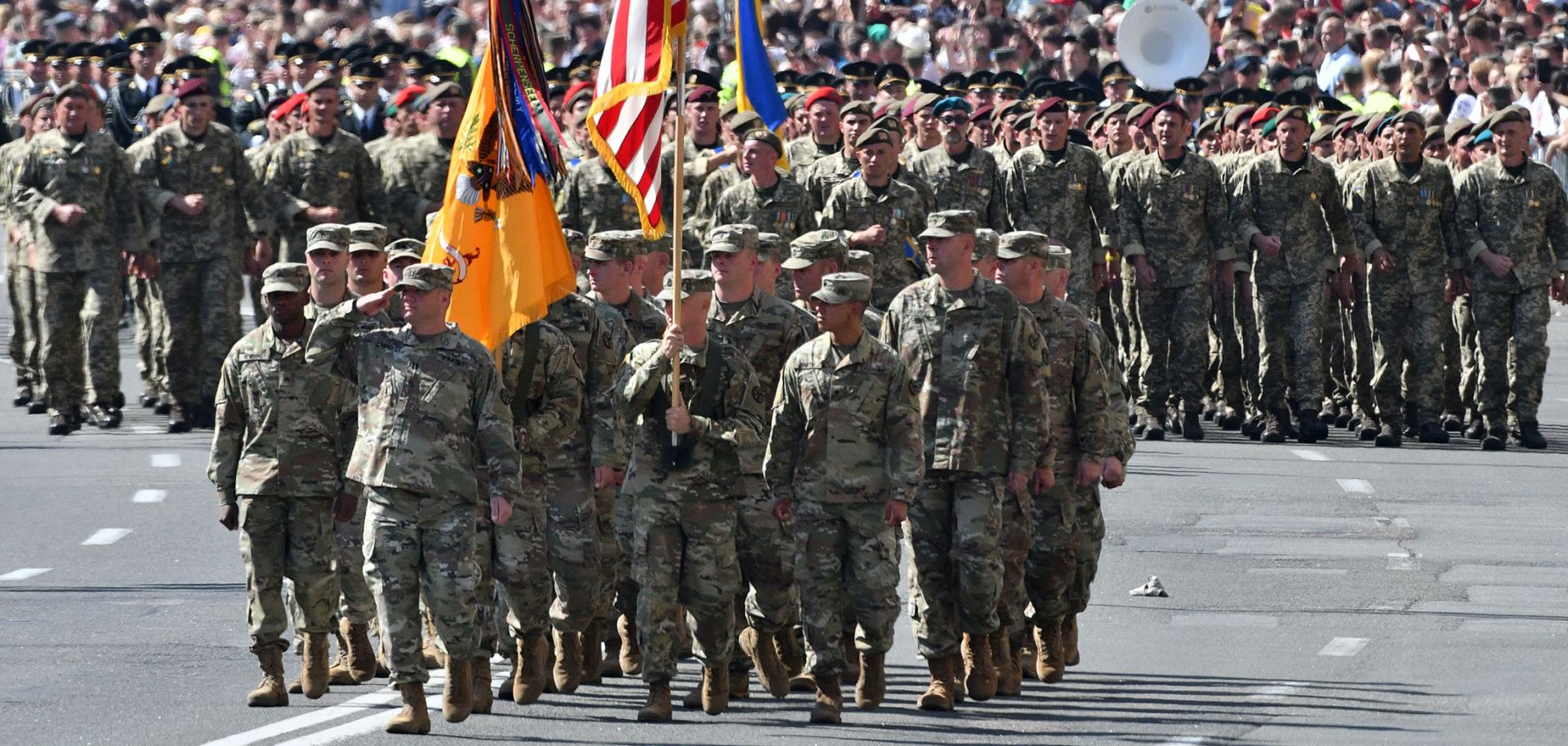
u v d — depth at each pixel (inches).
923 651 1578.5
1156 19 3853.3
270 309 1572.3
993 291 1590.8
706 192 2578.7
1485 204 3134.8
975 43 4347.9
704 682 1569.9
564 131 2974.9
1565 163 4013.3
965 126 2881.4
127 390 3627.0
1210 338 3432.6
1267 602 1958.7
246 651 1749.5
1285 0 4650.6
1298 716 1533.0
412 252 1705.2
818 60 4362.7
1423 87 4087.1
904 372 1536.7
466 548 1489.9
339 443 1576.0
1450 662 1713.8
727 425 1549.0
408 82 3348.9
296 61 3661.4
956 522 1573.6
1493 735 1471.5
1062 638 1721.2
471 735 1481.3
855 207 2496.3
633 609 1695.4
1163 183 3161.9
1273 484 2672.2
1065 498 1659.7
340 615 1667.1
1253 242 3161.9
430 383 1488.7
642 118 1749.5
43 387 3314.5
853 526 1537.9
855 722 1530.5
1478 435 3265.3
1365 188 3186.5
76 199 3056.1
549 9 4753.9
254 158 3144.7
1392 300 3174.2
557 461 1636.3
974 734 1488.7
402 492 1482.5
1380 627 1855.3
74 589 1999.3
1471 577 2078.0
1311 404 3193.9
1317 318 3176.7
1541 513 2464.3
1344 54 4473.4
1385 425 3159.5
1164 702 1584.6
